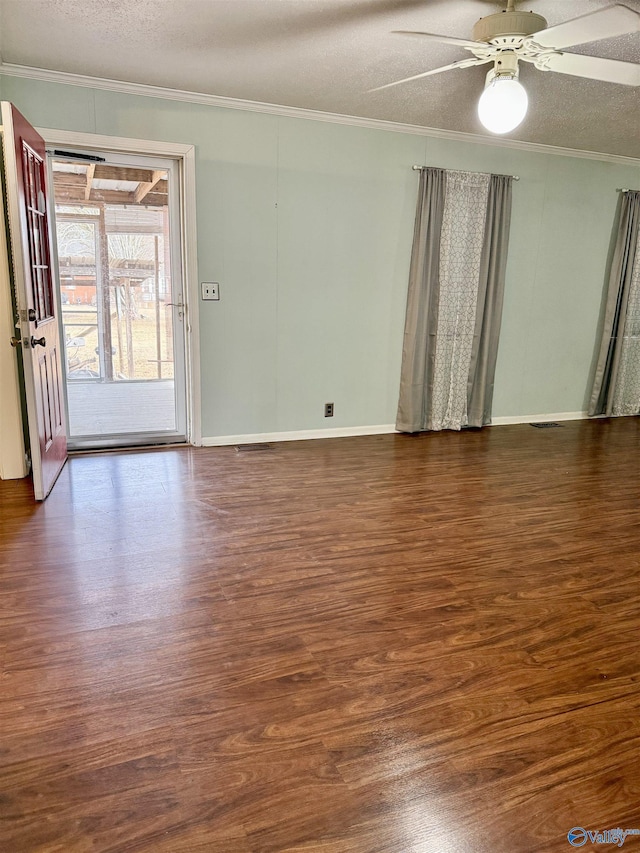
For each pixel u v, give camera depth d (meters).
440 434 5.24
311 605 2.34
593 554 2.88
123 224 4.41
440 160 4.90
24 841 1.31
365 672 1.93
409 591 2.47
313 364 4.82
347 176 4.62
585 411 6.13
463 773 1.53
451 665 1.99
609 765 1.57
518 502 3.57
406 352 5.07
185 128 4.07
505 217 5.15
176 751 1.58
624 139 4.93
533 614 2.32
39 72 3.63
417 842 1.33
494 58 2.55
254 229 4.41
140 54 3.36
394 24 2.93
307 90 3.91
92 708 1.73
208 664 1.95
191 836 1.33
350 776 1.51
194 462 4.20
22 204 3.06
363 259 4.81
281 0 2.69
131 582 2.48
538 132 4.74
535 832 1.37
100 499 3.43
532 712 1.77
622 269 5.79
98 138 3.87
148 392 5.09
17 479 3.74
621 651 2.10
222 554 2.77
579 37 2.32
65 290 4.48
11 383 3.61
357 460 4.35
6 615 2.21
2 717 1.68
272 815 1.39
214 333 4.45
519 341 5.62
